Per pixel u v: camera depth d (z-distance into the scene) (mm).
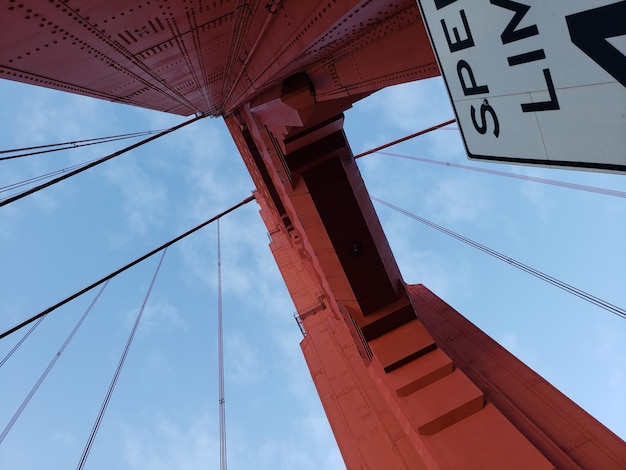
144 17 5848
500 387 17062
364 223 16312
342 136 15742
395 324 17359
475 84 2896
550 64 2170
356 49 7863
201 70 11906
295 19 6297
